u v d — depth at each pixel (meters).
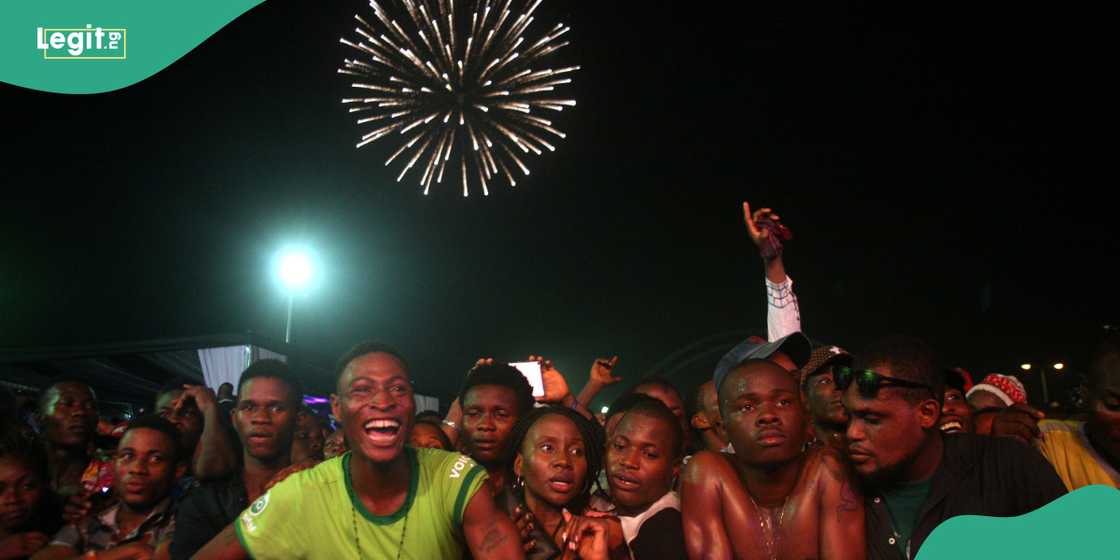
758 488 2.73
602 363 5.25
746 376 2.70
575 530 2.87
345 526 2.81
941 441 2.64
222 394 6.17
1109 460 2.82
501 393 3.73
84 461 4.65
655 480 3.14
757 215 4.05
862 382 2.52
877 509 2.62
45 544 3.85
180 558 3.45
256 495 3.67
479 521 2.80
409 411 2.84
